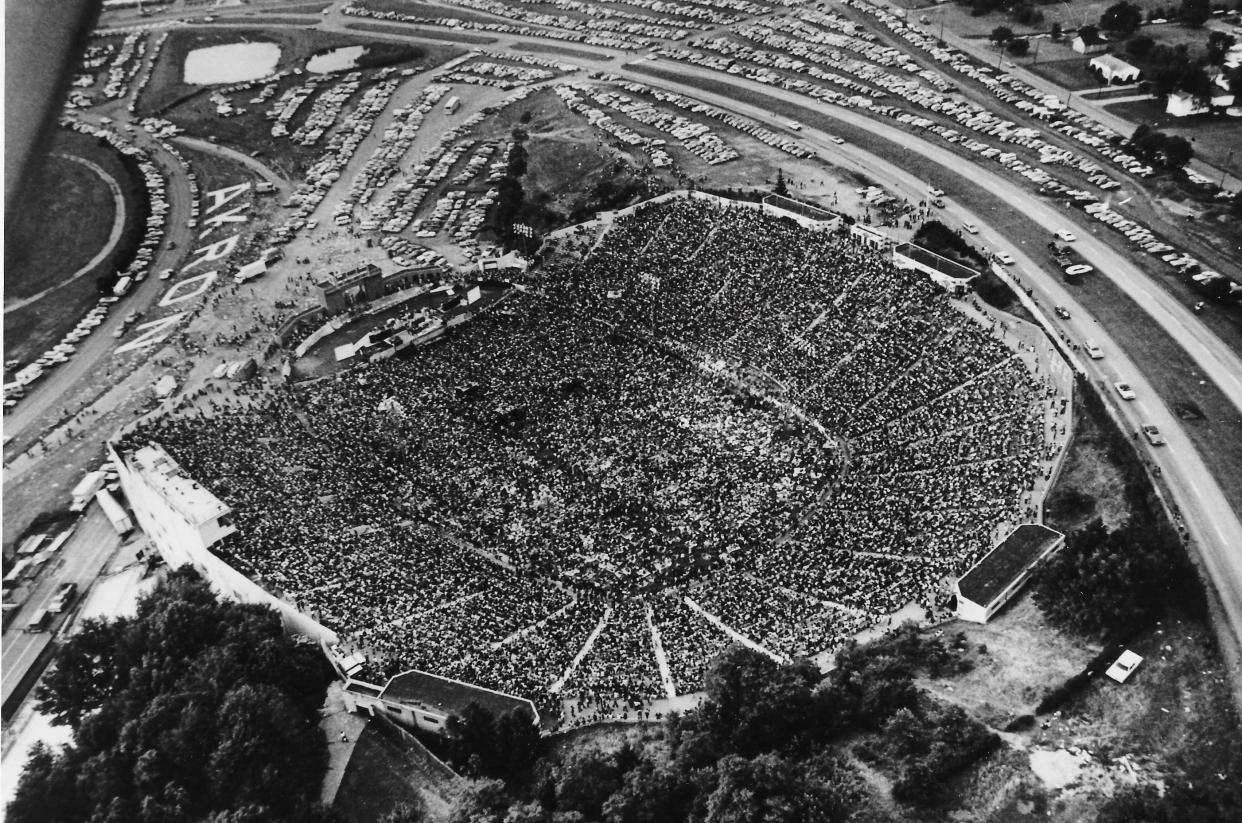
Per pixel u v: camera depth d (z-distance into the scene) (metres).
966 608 150.62
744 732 132.25
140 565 199.62
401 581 168.38
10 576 197.62
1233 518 165.75
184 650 158.25
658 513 185.75
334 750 144.75
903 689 134.50
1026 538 160.38
